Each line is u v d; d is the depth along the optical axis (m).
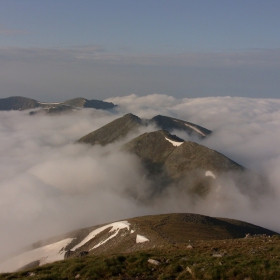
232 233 75.50
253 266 26.84
